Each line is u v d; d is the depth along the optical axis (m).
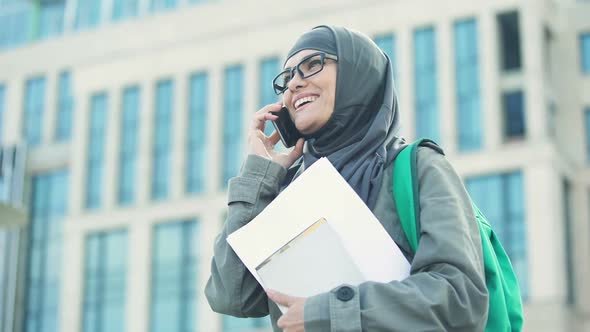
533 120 30.80
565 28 33.34
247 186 2.55
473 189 30.66
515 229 29.98
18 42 40.31
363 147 2.53
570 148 32.41
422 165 2.38
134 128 36.34
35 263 37.25
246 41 35.19
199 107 35.44
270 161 2.59
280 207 2.35
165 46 36.50
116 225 35.59
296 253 2.25
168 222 34.81
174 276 34.28
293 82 2.57
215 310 2.55
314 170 2.36
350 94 2.56
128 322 34.44
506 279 2.47
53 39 39.25
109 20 38.50
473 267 2.18
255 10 35.22
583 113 32.66
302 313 2.14
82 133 37.22
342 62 2.55
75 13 39.53
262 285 2.27
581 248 31.53
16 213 10.91
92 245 35.78
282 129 2.73
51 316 36.44
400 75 32.06
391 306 2.11
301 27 34.19
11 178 37.97
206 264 33.81
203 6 36.19
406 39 32.31
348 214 2.31
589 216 31.61
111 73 37.31
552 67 33.03
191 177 34.91
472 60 31.45
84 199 36.47
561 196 31.02
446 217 2.24
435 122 31.42
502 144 30.61
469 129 31.06
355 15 33.16
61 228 37.41
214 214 34.16
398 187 2.38
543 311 29.06
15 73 39.72
